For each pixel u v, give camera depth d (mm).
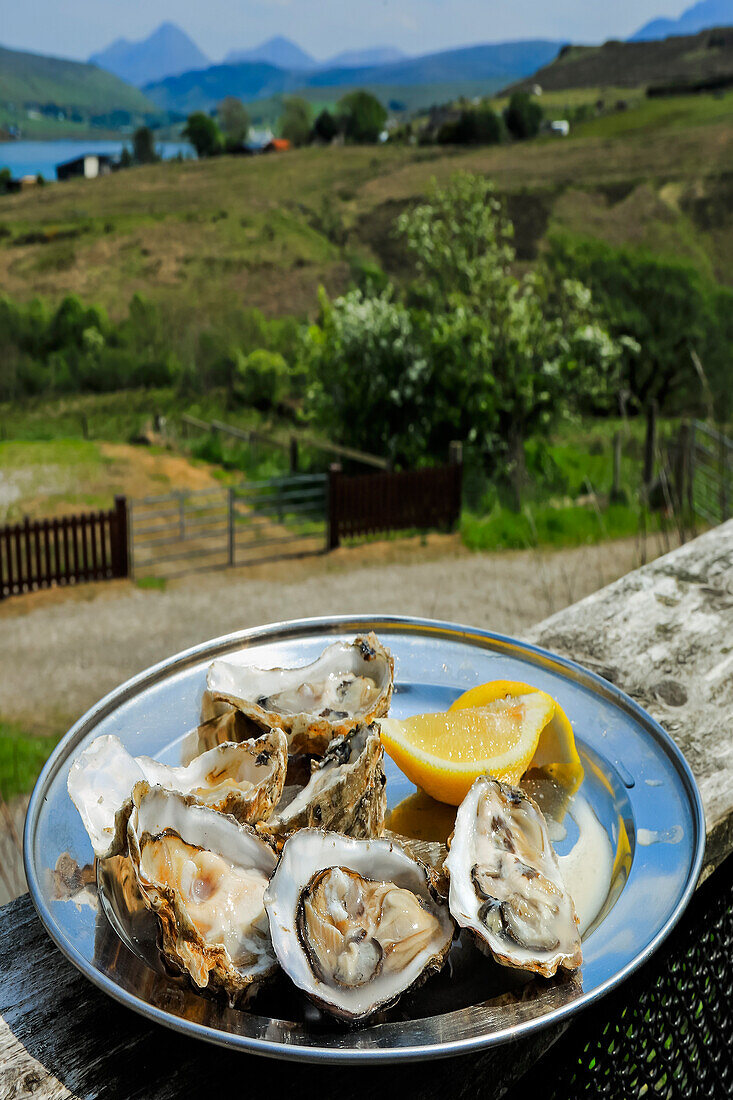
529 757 1028
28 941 839
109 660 7734
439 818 1016
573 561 9594
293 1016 748
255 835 848
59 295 29609
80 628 8422
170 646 8047
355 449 14242
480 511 12508
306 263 31266
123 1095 710
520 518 11055
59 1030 755
